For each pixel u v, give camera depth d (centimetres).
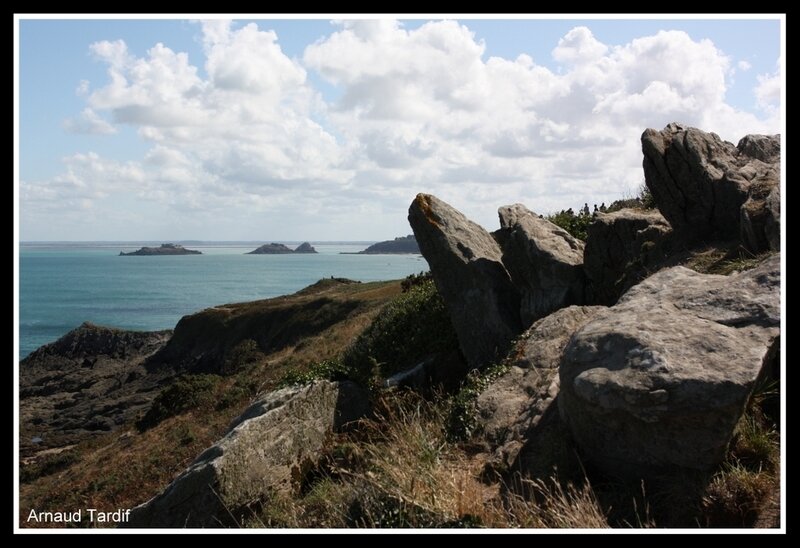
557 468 643
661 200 1104
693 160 1072
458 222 1473
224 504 836
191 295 18262
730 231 1034
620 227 1165
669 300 682
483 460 726
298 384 1064
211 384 3166
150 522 866
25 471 2767
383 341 1656
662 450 576
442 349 1466
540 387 813
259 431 909
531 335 942
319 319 5531
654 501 575
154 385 5612
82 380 6097
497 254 1454
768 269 673
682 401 547
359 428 1009
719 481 554
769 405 628
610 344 625
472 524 579
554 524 570
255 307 6788
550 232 1334
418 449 749
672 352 582
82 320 12550
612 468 613
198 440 2283
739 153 1139
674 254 1072
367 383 1102
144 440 2598
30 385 6319
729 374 546
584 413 613
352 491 709
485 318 1322
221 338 6250
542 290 1242
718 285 681
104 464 2372
